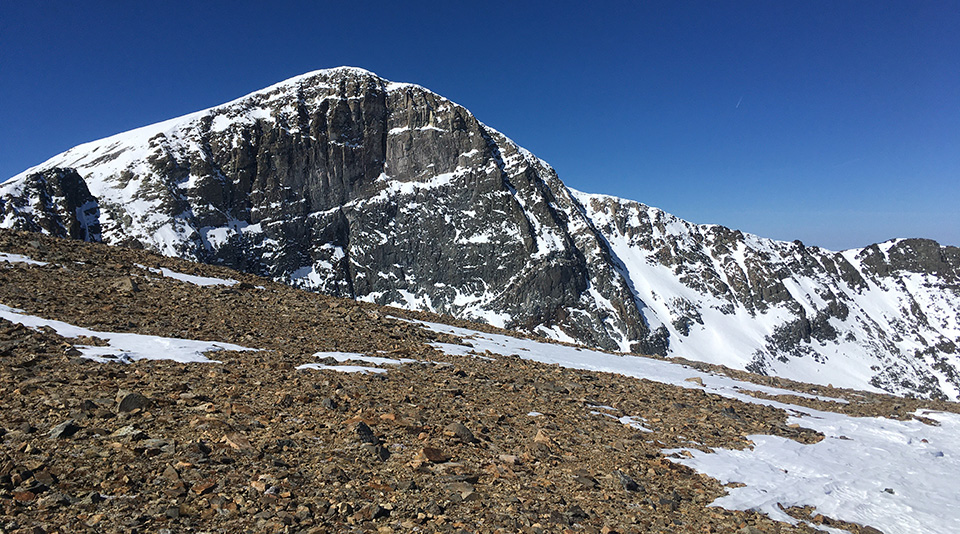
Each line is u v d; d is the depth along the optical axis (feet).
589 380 72.28
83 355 47.78
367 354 67.62
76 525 22.45
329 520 25.80
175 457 29.71
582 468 39.04
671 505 34.71
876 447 55.77
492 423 46.44
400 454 35.40
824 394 88.74
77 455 28.50
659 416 58.13
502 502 30.73
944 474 48.47
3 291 63.16
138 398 36.32
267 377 49.98
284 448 33.42
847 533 35.04
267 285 100.12
